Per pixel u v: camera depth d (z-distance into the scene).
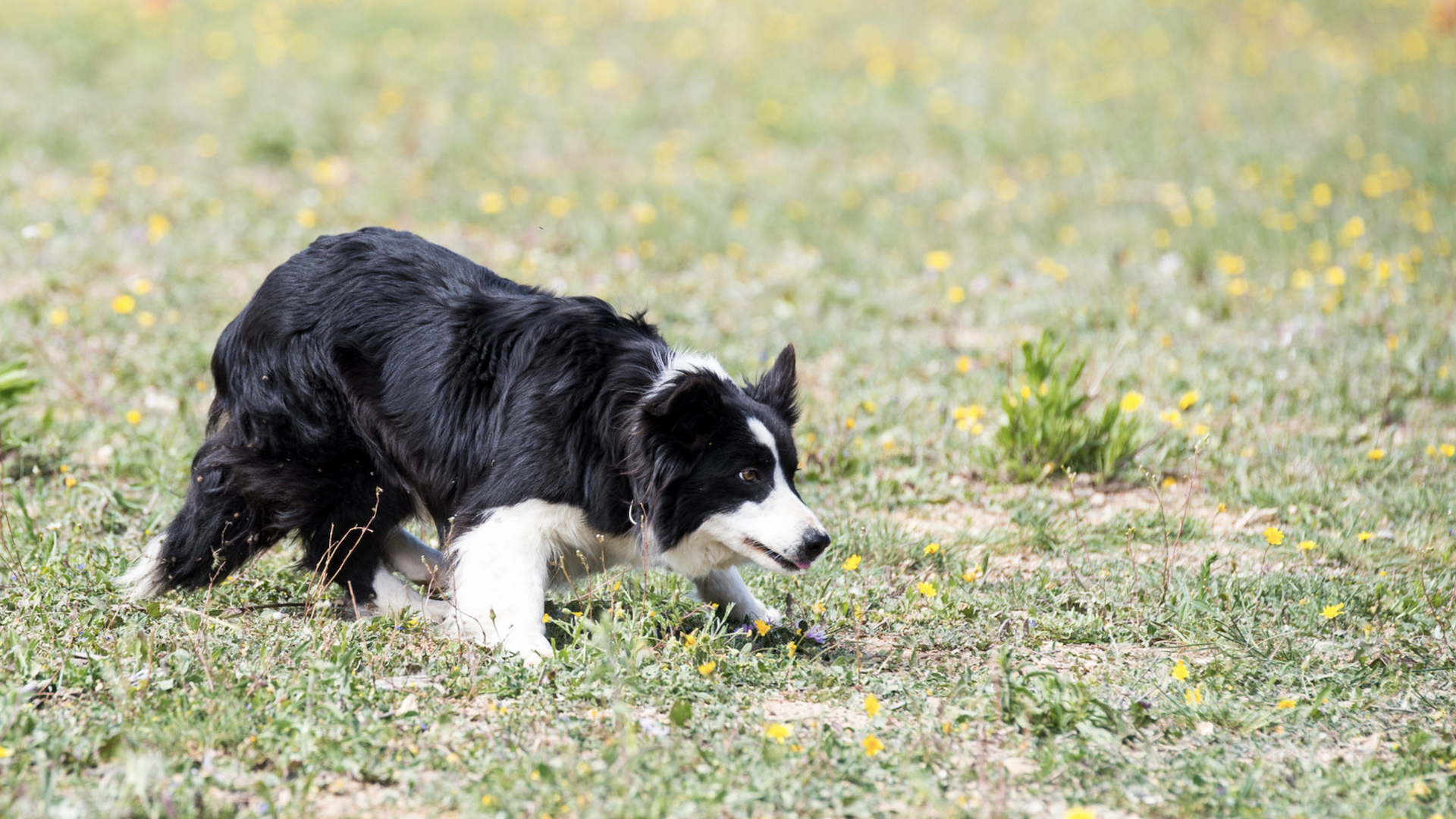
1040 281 15.48
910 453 10.90
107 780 5.07
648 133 22.92
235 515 7.46
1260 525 9.61
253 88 23.80
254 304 7.52
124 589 7.44
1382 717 6.33
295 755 5.34
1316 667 6.96
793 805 5.13
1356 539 9.02
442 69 25.59
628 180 20.25
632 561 7.53
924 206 19.42
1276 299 14.60
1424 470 10.34
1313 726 6.19
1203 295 14.82
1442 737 6.06
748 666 6.61
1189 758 5.69
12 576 7.48
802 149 22.45
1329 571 8.64
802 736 5.83
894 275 16.06
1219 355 12.88
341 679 6.04
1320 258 15.28
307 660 6.40
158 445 10.12
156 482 9.41
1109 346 13.25
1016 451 10.59
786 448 7.13
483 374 7.13
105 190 17.30
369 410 7.30
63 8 29.09
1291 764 5.76
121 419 10.90
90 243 15.30
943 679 6.59
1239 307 14.43
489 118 22.86
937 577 8.38
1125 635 7.42
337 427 7.36
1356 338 13.21
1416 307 13.95
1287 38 28.38
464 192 18.95
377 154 20.69
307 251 7.59
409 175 19.56
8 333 12.27
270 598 7.73
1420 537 9.05
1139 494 10.28
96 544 8.20
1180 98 24.56
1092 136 22.69
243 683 5.97
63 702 5.86
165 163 19.61
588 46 27.91
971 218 18.78
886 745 5.74
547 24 29.33
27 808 4.80
